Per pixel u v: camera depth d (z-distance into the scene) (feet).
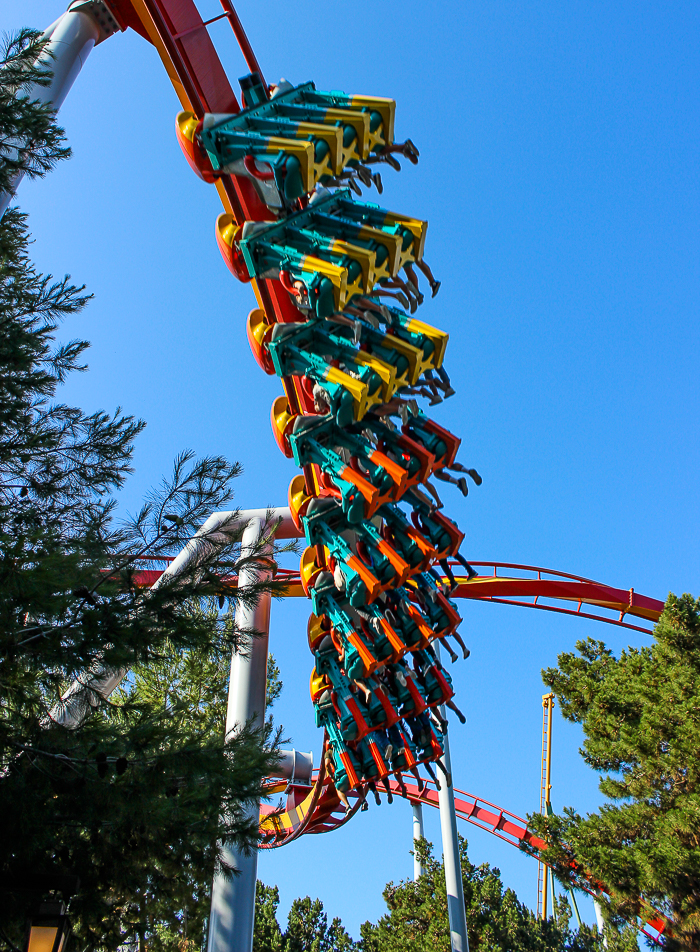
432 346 31.68
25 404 29.01
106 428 31.22
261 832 27.22
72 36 41.04
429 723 40.45
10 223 32.81
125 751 22.61
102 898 24.20
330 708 42.32
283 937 87.45
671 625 69.31
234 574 27.04
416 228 30.66
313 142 29.99
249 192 34.24
